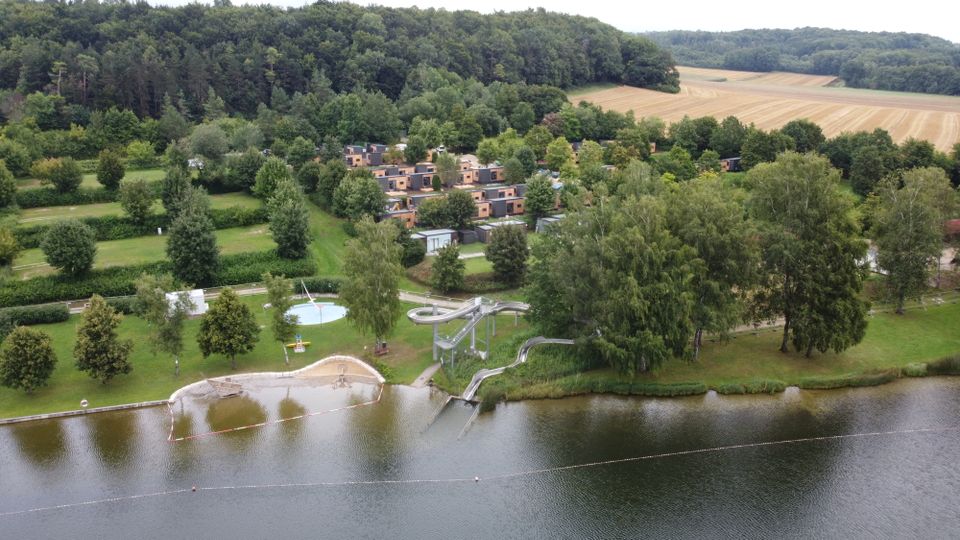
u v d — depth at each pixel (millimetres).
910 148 164875
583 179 166375
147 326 102875
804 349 96688
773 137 185750
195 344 98812
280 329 92875
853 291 87375
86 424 80938
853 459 74500
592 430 80188
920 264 103562
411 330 104625
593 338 87438
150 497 68812
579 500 68562
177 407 84562
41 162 144000
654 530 64375
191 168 160250
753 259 86438
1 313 97625
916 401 85625
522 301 111375
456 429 80312
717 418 82312
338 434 79312
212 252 115250
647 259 83188
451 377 89375
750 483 70875
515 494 69562
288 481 71188
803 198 89562
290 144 195375
